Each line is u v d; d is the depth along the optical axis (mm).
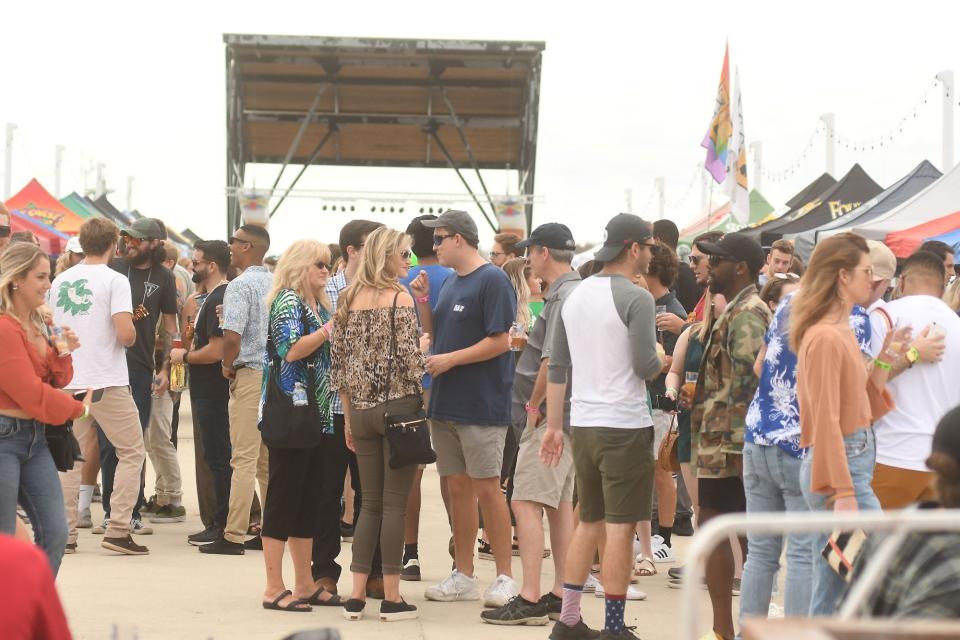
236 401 11453
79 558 10992
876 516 3303
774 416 6910
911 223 20047
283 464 9047
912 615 4004
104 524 12516
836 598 6223
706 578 7832
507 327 9141
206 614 8820
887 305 8008
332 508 9578
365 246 8781
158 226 12195
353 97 31578
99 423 11180
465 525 9594
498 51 28859
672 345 11258
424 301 10102
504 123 32031
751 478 7102
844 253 6367
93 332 10930
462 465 9484
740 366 7633
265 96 31375
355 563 8820
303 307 8930
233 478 11555
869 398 7109
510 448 11672
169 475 13805
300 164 35125
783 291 8805
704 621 8945
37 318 7656
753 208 41250
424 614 9047
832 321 6402
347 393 8727
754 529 3244
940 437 4402
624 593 7773
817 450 6219
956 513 3367
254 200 30641
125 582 9930
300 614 8930
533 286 12438
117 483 11250
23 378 7273
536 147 31250
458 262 9344
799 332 6441
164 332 13289
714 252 8055
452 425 9375
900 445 7684
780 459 6867
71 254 12734
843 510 6125
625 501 7734
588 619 9062
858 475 6383
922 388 7680
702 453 7793
